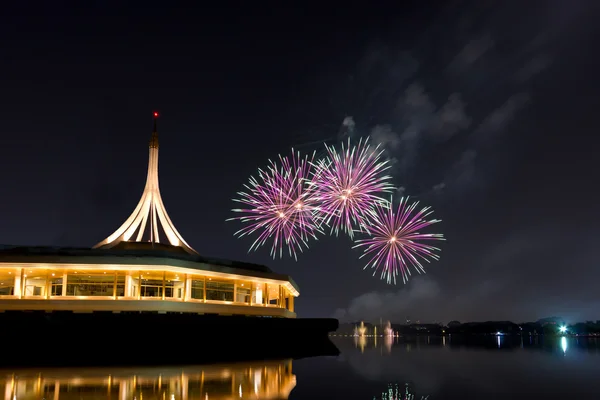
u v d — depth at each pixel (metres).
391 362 38.69
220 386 21.91
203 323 39.97
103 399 18.39
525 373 30.95
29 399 18.31
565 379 27.92
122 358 35.47
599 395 22.36
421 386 24.59
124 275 44.94
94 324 36.25
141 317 37.44
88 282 44.78
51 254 42.50
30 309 40.47
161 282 46.53
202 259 49.06
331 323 50.50
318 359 41.09
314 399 20.23
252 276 52.69
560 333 172.12
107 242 54.03
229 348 41.31
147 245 51.59
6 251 42.78
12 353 34.31
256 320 44.12
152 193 57.56
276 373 28.09
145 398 18.66
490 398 21.33
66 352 35.31
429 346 73.25
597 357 45.44
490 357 45.28
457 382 26.23
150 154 58.69
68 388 20.94
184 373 26.52
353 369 32.28
